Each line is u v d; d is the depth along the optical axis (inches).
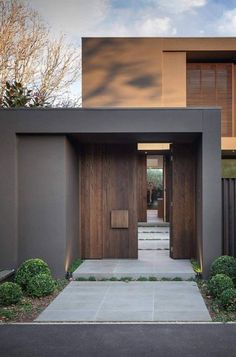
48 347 166.7
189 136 301.6
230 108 576.1
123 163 337.7
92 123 285.6
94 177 339.0
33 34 542.6
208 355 157.6
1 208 285.7
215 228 280.2
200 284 267.4
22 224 289.0
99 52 561.6
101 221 337.7
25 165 289.7
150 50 559.8
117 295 242.2
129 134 293.0
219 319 198.5
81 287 261.9
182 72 561.6
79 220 336.2
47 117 285.9
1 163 286.5
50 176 288.7
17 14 526.3
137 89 559.8
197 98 577.9
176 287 260.4
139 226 609.9
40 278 241.1
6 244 284.5
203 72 580.1
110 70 560.7
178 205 333.4
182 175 333.1
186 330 185.2
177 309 214.5
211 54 564.4
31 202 289.1
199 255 299.1
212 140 282.0
